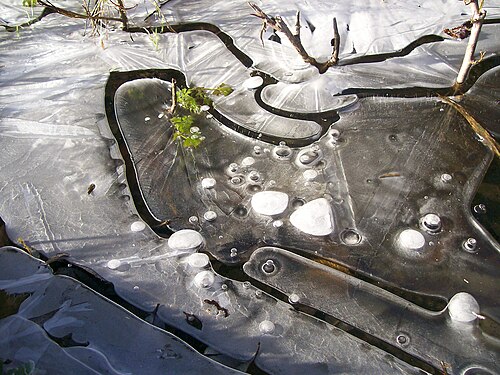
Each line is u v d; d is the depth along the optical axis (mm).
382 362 354
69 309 378
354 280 398
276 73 557
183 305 384
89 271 404
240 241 424
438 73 548
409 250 413
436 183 456
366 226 430
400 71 551
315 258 412
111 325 370
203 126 511
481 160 472
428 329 370
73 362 346
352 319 377
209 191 458
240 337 367
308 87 539
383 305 384
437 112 514
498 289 390
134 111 525
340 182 460
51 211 441
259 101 532
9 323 368
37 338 360
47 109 524
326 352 359
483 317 368
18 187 458
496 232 422
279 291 394
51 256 412
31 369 325
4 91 541
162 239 425
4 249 415
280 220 436
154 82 552
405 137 493
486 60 558
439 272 401
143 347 358
